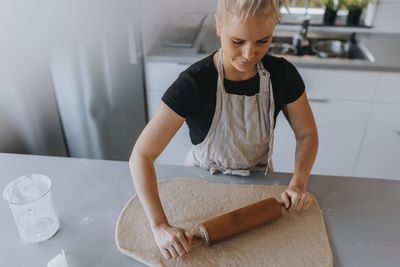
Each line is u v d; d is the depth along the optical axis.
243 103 0.92
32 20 1.41
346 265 0.78
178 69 1.92
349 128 1.96
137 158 0.86
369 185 1.01
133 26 1.71
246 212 0.83
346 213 0.92
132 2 1.67
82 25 1.55
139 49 1.83
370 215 0.91
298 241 0.82
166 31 2.11
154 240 0.82
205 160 1.05
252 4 0.63
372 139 1.97
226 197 0.95
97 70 1.69
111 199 0.95
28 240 0.83
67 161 1.10
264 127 0.97
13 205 0.78
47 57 1.54
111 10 1.59
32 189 0.88
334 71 1.80
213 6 2.26
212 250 0.80
